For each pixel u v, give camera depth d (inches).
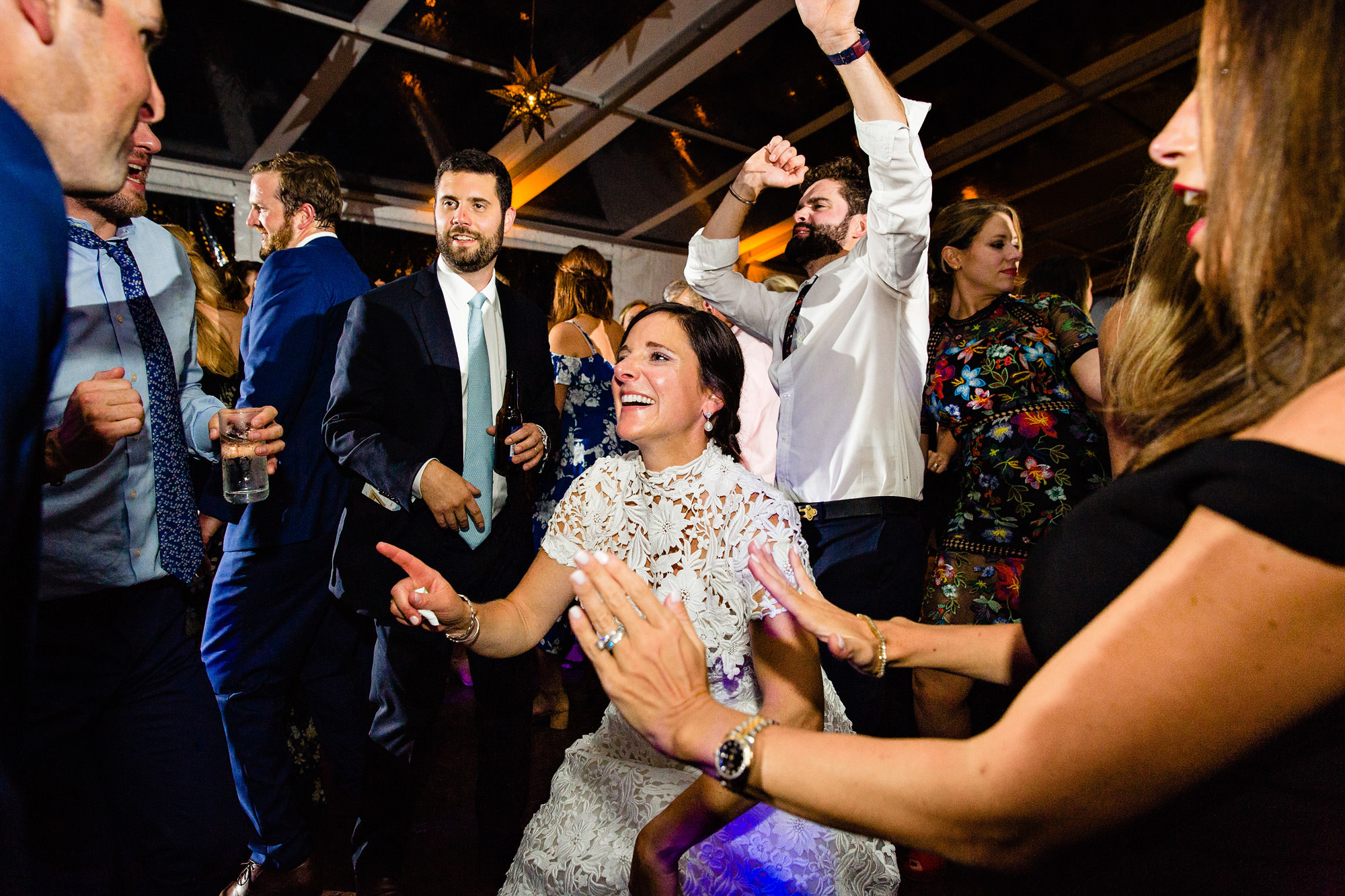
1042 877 27.0
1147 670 18.8
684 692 25.7
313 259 83.7
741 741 23.7
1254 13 20.7
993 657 36.6
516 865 54.0
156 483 58.9
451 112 185.3
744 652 52.9
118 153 26.6
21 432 21.6
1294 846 22.2
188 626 61.3
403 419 75.0
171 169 180.2
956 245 86.9
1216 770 19.0
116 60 25.4
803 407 81.4
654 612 26.4
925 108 73.3
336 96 170.1
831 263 84.7
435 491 68.7
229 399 104.4
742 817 49.3
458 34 161.9
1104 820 19.7
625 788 51.8
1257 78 20.5
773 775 23.2
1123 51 182.4
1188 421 24.0
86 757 56.9
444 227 76.5
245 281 134.2
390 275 216.7
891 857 55.1
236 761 76.0
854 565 76.8
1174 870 24.1
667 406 53.8
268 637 77.5
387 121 182.2
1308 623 17.7
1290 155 19.9
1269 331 21.6
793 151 84.9
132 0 26.0
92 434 45.9
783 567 48.7
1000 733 20.5
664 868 42.6
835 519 78.0
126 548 56.6
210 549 113.7
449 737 118.4
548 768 105.0
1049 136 217.0
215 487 76.2
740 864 47.3
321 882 80.5
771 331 92.9
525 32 165.2
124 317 58.2
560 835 52.4
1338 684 18.0
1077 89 196.4
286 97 166.7
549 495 118.0
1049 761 19.4
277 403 76.2
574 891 49.3
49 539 53.2
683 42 171.5
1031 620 27.7
